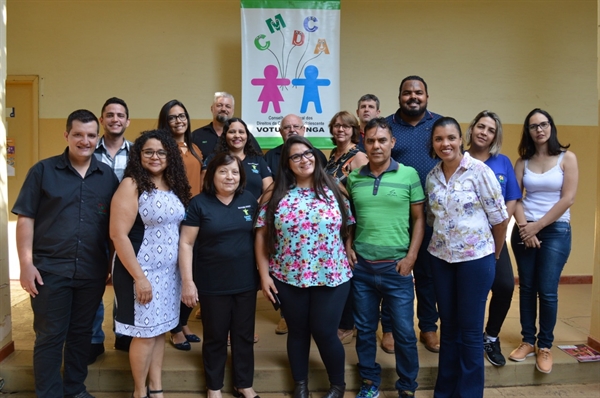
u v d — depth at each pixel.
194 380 2.65
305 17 4.12
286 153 2.33
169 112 2.83
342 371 2.45
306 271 2.27
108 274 2.44
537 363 2.75
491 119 2.56
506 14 4.52
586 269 4.65
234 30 4.41
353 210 2.54
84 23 4.34
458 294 2.33
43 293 2.21
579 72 4.59
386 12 4.47
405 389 2.45
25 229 2.21
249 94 4.12
